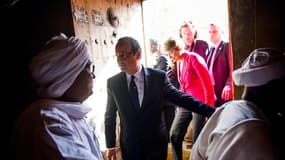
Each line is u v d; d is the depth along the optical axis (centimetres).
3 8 206
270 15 129
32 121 70
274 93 68
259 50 73
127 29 308
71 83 79
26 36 215
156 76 150
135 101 148
